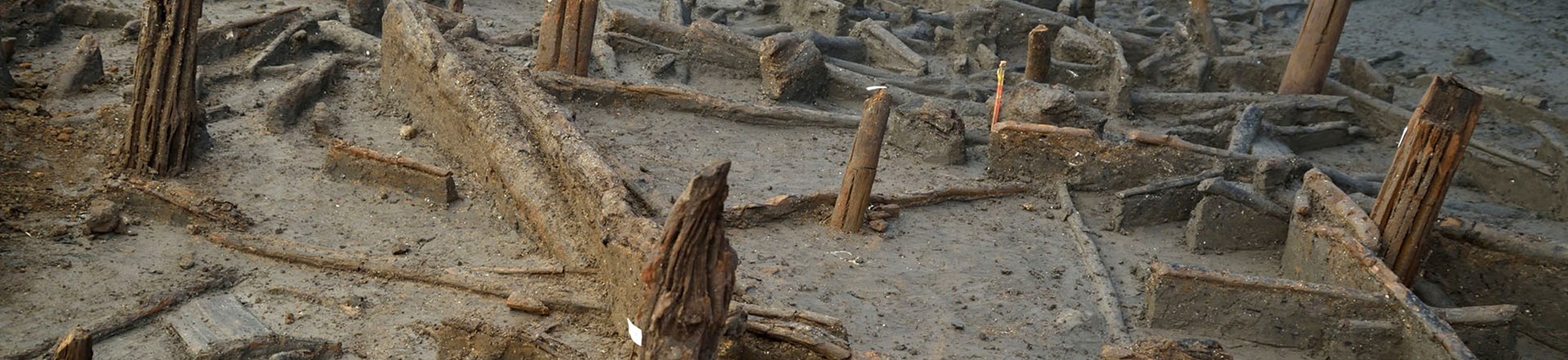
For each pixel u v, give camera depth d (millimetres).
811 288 12367
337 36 21016
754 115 17938
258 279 12547
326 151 16203
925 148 16625
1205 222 14242
